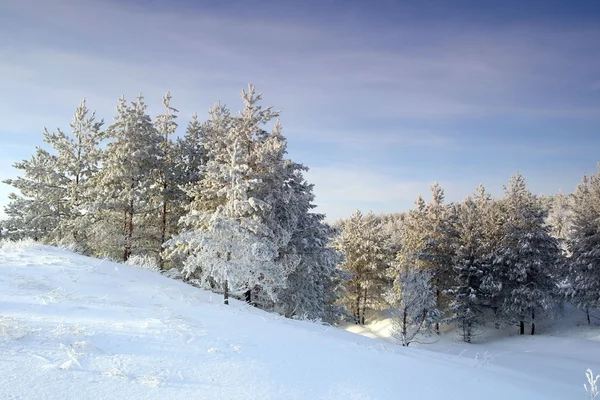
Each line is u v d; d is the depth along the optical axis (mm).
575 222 36406
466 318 34625
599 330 32062
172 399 4828
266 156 23328
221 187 22719
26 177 28359
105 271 14039
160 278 16172
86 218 26125
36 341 5910
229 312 11539
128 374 5324
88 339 6387
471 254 36531
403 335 26703
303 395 5641
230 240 14836
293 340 9047
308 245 24672
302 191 25922
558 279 37125
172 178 27297
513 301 34531
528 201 36438
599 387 9961
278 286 22406
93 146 29609
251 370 6262
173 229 27984
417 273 27938
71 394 4539
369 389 6320
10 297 8711
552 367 21750
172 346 6758
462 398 6789
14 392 4363
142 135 26188
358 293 45531
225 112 28031
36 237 27750
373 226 47375
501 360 24484
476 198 43719
